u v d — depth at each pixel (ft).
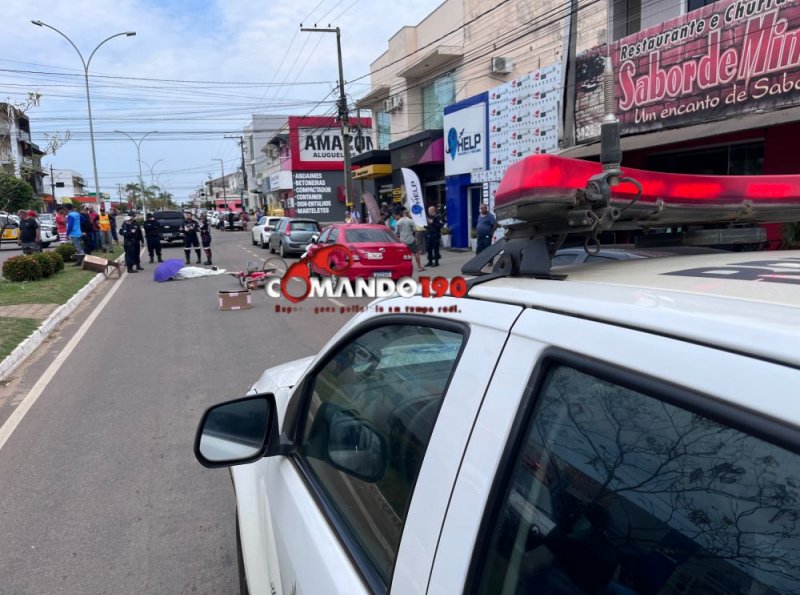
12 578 9.72
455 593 3.34
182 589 9.38
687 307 2.91
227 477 13.07
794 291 3.13
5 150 48.39
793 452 2.13
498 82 62.54
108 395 19.03
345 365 5.97
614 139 4.31
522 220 4.52
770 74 27.14
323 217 146.61
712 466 2.44
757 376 2.31
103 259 55.98
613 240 8.18
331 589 4.36
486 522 3.29
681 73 31.78
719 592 2.38
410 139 73.26
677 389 2.55
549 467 3.14
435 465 3.77
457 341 4.14
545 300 3.59
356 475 5.09
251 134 242.37
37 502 12.17
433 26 71.26
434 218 50.34
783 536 2.20
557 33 53.98
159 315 33.76
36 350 26.14
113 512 11.69
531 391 3.26
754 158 32.86
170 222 95.35
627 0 38.91
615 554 2.80
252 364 22.29
